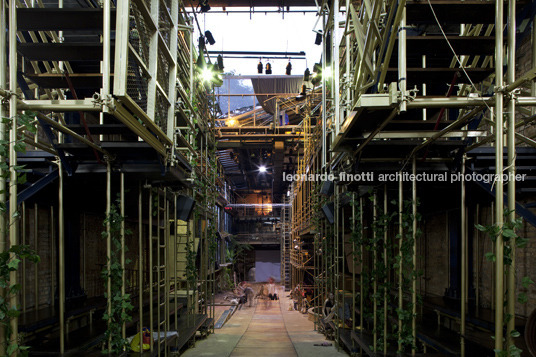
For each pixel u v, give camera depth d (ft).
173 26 14.12
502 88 8.50
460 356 13.78
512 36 8.61
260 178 100.27
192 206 23.35
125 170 14.32
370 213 25.43
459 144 13.65
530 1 10.28
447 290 20.76
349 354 21.99
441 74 11.57
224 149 63.77
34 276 17.39
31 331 14.53
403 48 9.88
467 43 10.93
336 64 16.06
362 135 13.00
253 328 36.04
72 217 19.01
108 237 13.76
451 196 19.01
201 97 29.22
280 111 56.75
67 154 14.24
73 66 13.85
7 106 8.84
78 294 18.88
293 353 23.13
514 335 8.16
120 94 9.23
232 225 97.91
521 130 16.89
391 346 16.83
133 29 12.89
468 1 10.02
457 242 20.12
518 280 16.65
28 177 14.73
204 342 26.22
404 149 14.53
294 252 65.62
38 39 13.67
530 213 11.93
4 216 8.44
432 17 10.82
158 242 18.08
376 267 17.53
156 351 16.29
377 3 9.37
